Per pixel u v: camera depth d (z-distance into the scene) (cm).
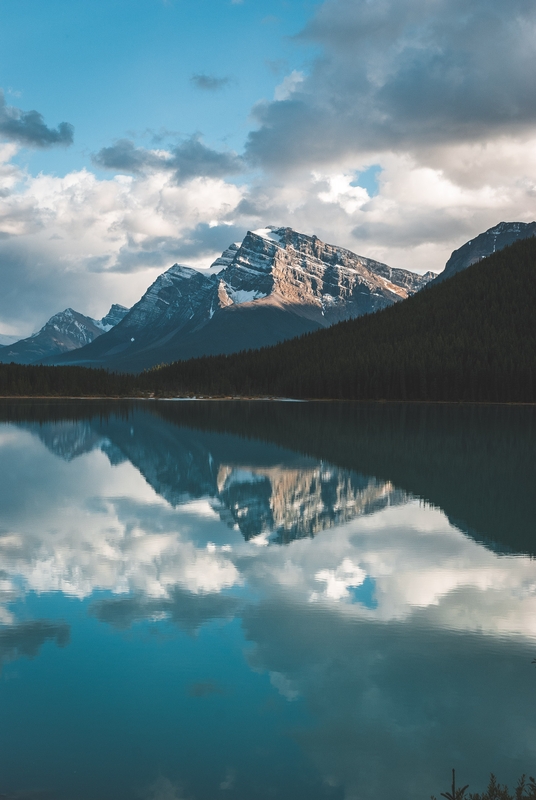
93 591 2412
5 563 2770
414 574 2639
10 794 1278
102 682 1698
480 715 1565
